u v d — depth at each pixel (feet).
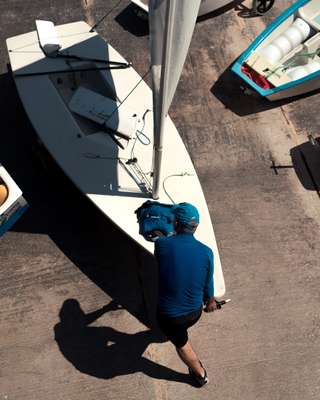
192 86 19.15
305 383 13.76
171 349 14.07
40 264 15.12
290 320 14.66
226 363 13.92
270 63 18.40
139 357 13.93
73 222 15.85
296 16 19.44
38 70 15.84
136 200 14.15
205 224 14.23
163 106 10.07
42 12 20.54
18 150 17.11
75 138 14.84
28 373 13.55
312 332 14.52
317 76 17.84
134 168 14.62
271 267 15.49
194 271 10.67
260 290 15.08
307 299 15.03
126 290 14.87
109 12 20.74
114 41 20.06
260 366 13.93
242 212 16.44
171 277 10.77
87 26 17.03
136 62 19.58
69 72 15.93
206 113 18.54
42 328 14.19
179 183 14.57
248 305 14.82
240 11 21.29
